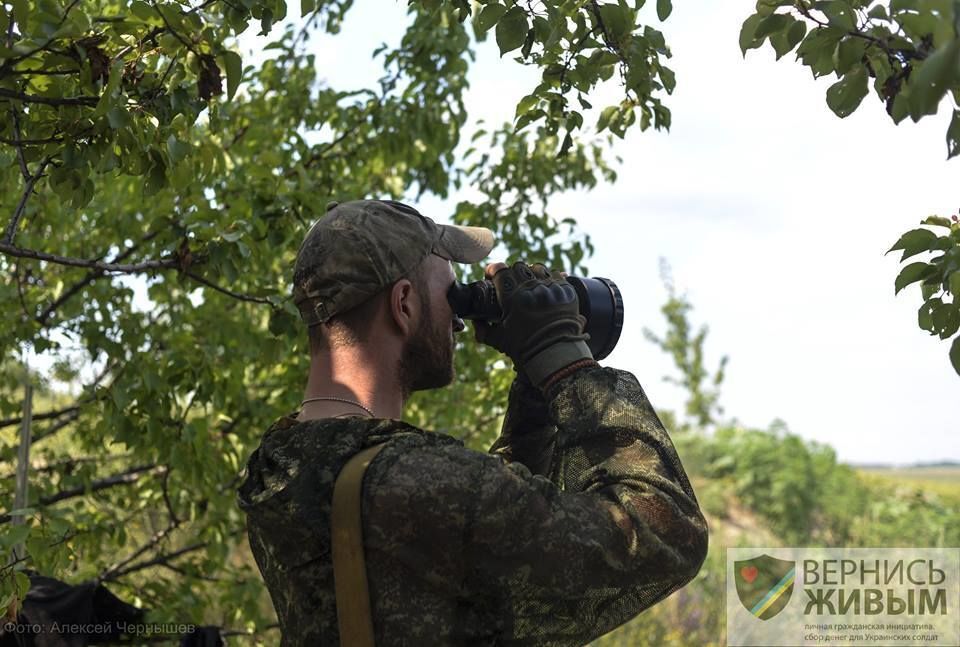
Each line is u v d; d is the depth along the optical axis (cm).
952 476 2848
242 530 403
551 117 220
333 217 145
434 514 126
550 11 191
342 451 132
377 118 410
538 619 130
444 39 399
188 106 198
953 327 158
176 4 183
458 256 152
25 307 359
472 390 427
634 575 130
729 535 1141
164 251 288
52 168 203
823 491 1234
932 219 159
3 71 179
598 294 156
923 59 136
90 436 397
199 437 340
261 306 421
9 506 363
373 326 142
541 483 131
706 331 1580
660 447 137
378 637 126
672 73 202
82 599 272
